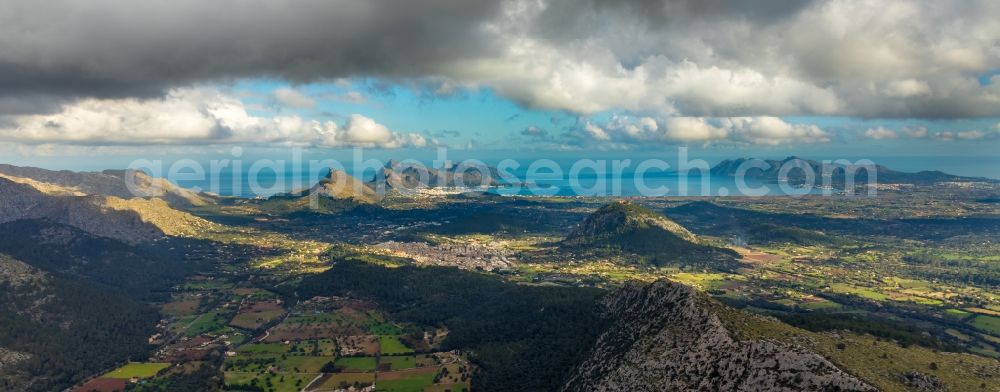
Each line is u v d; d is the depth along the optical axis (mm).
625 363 196625
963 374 182625
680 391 171625
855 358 177625
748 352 166875
